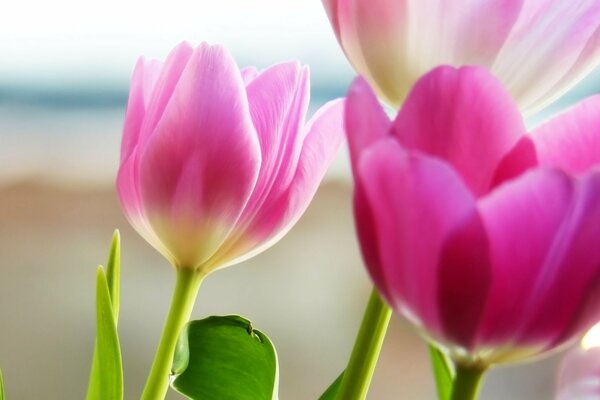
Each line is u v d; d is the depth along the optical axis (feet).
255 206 1.60
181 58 1.59
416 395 3.68
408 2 1.51
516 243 1.32
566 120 1.42
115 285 1.71
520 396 3.22
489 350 1.37
